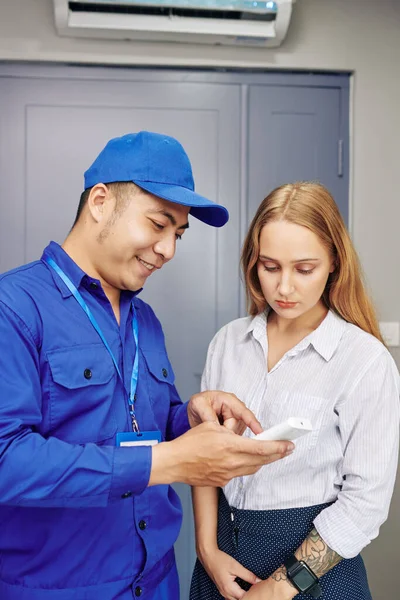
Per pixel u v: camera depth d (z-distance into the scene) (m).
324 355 1.30
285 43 2.54
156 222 1.17
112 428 1.18
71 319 1.16
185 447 1.02
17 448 0.99
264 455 1.01
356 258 1.35
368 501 1.19
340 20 2.56
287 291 1.25
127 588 1.18
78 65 2.48
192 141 2.55
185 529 2.53
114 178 1.17
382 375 1.24
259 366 1.39
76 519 1.14
